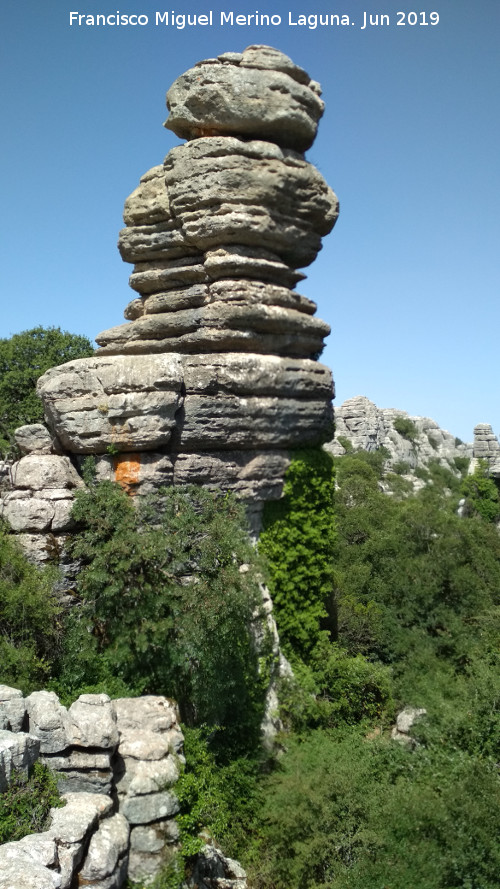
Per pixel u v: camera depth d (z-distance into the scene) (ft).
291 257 74.23
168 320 69.21
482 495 255.50
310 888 51.57
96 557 56.70
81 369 62.13
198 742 52.65
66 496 59.82
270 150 67.87
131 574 56.29
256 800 58.39
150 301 72.18
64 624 56.85
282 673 69.41
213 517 59.57
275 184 67.92
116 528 58.18
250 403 66.74
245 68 68.80
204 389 63.87
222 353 66.95
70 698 51.70
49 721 41.50
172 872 41.19
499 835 53.67
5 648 49.78
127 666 55.57
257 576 60.29
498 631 94.53
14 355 134.10
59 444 64.08
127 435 61.11
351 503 162.61
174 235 70.69
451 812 54.90
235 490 67.36
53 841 35.22
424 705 74.38
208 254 69.05
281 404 69.10
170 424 62.08
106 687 53.57
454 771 60.29
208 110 68.90
